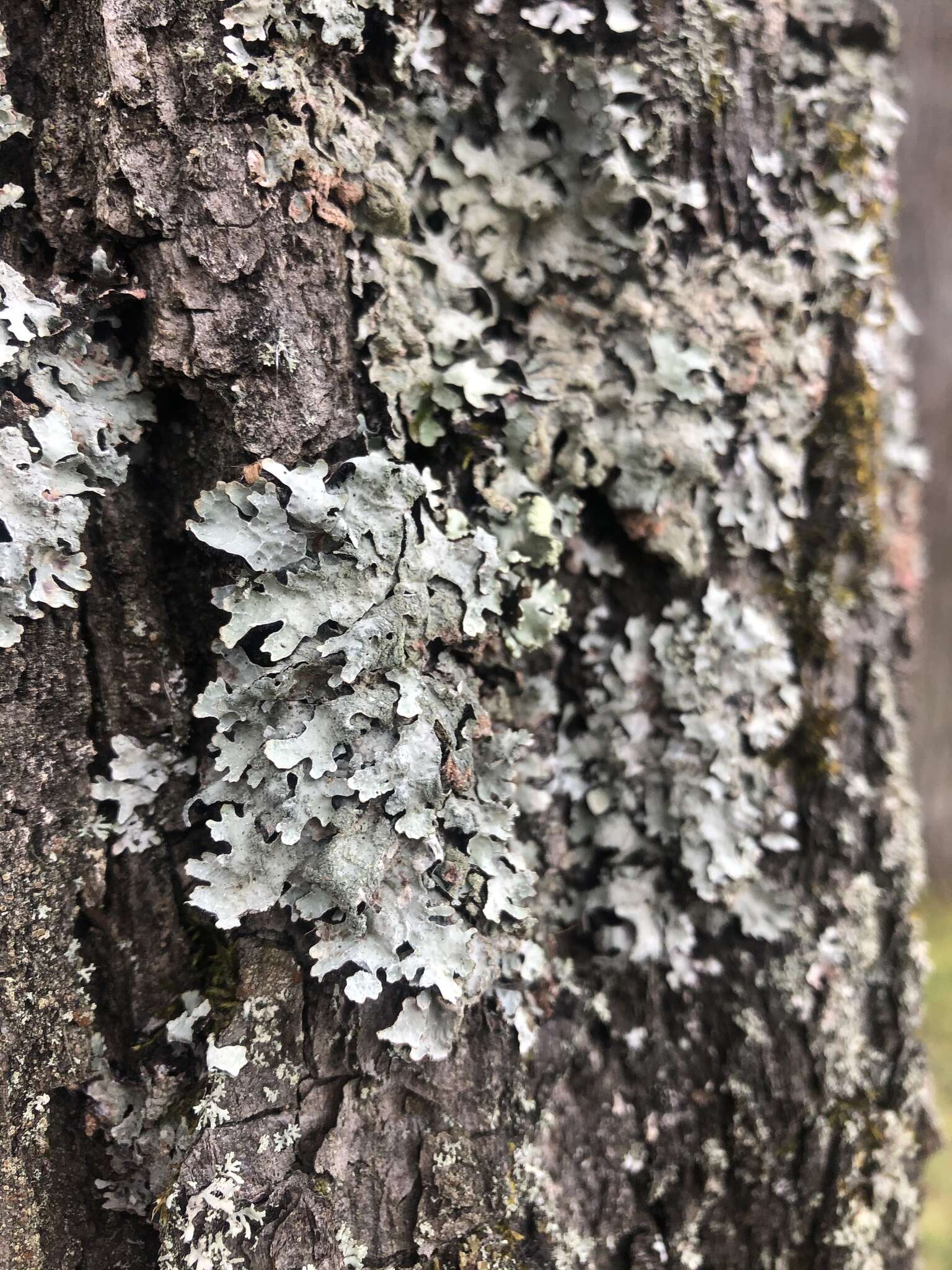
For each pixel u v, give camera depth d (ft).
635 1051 0.41
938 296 1.42
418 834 0.35
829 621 0.44
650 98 0.38
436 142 0.38
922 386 1.45
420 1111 0.37
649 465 0.40
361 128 0.36
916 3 1.31
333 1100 0.36
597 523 0.41
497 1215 0.37
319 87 0.35
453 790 0.36
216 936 0.37
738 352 0.40
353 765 0.35
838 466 0.43
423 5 0.36
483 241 0.38
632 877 0.41
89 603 0.36
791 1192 0.41
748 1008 0.42
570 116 0.38
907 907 0.45
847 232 0.42
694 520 0.40
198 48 0.34
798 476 0.42
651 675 0.41
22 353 0.34
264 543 0.35
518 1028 0.38
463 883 0.36
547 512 0.38
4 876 0.36
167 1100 0.36
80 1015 0.36
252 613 0.35
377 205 0.36
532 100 0.38
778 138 0.40
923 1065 0.45
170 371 0.35
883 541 0.46
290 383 0.35
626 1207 0.41
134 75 0.34
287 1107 0.36
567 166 0.38
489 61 0.37
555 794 0.40
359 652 0.35
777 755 0.43
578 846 0.41
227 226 0.35
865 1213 0.42
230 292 0.35
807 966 0.42
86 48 0.35
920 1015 0.45
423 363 0.37
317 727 0.35
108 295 0.35
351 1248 0.36
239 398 0.35
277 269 0.35
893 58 0.44
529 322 0.39
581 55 0.38
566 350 0.39
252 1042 0.36
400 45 0.36
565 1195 0.40
